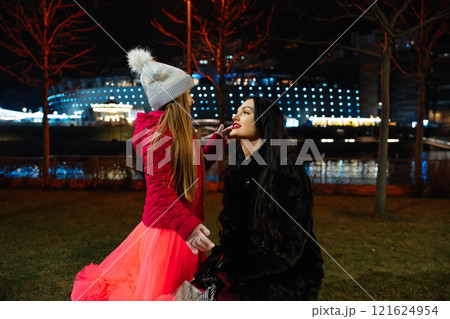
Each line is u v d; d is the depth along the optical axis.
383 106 7.78
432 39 13.02
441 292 3.95
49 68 12.50
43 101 12.45
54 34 12.28
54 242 5.88
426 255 5.22
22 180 12.38
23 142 55.75
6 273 4.54
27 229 6.72
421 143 13.27
